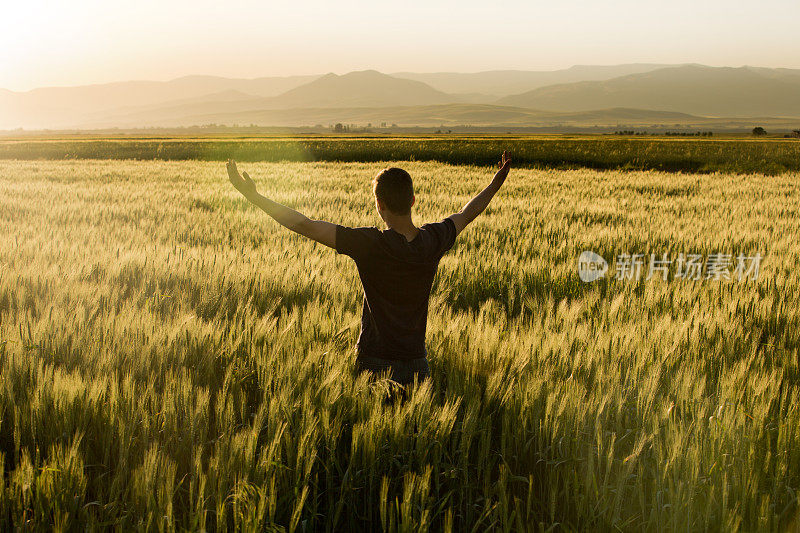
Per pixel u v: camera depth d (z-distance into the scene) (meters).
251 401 2.98
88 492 2.35
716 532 2.19
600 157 38.03
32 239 6.83
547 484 2.50
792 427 2.59
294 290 4.72
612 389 2.80
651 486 2.45
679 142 70.25
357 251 2.52
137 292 4.36
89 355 2.98
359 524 2.41
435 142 61.16
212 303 4.14
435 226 2.74
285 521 2.22
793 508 2.33
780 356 3.75
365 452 2.36
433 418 2.54
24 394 2.67
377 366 2.78
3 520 1.94
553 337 3.55
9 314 3.75
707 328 4.01
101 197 13.30
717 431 2.51
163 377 2.97
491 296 5.45
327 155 41.03
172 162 32.66
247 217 10.38
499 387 2.92
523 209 12.01
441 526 2.36
